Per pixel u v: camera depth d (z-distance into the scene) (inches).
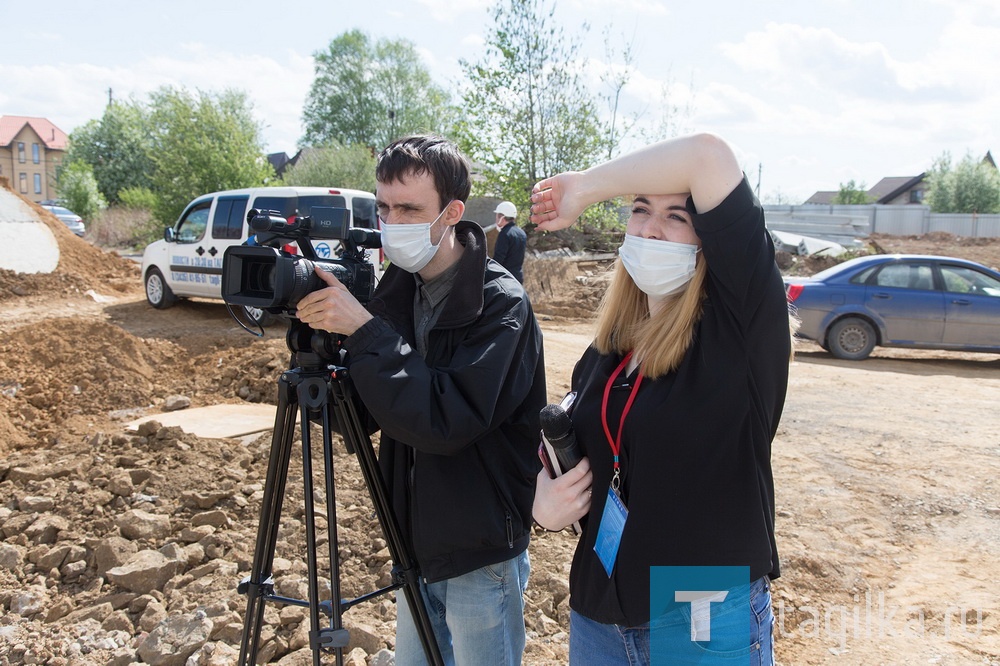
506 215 324.5
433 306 83.0
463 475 78.0
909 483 193.6
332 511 76.7
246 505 166.4
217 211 414.9
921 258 415.8
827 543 160.9
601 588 64.4
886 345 410.9
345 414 79.8
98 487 171.5
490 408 72.3
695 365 60.9
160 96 1258.6
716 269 57.6
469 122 676.7
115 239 1355.8
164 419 233.9
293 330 77.1
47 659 119.7
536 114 677.9
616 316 69.6
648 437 61.1
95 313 434.0
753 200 57.4
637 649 63.7
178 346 322.3
